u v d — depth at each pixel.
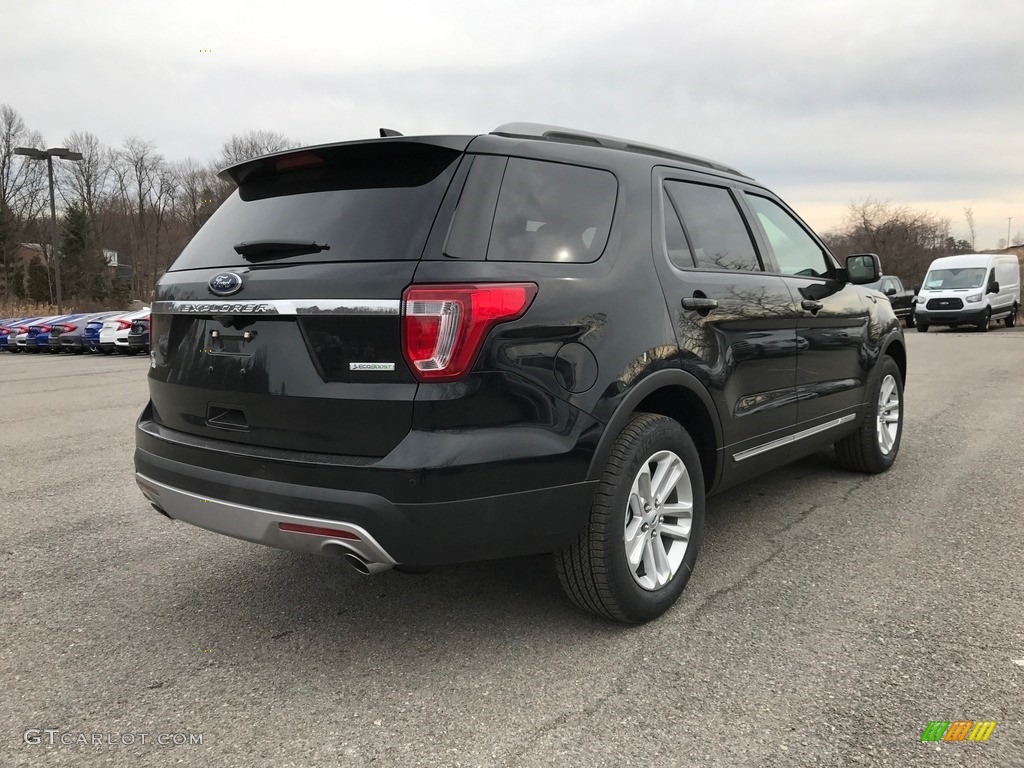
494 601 3.28
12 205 63.56
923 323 22.66
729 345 3.36
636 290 2.92
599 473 2.71
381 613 3.18
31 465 5.91
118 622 3.13
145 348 19.39
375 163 2.75
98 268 59.94
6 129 64.31
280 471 2.52
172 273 3.09
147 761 2.20
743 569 3.54
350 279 2.45
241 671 2.72
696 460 3.18
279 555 3.89
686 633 2.92
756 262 3.81
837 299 4.41
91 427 7.66
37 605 3.30
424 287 2.37
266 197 2.98
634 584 2.89
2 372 14.91
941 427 6.71
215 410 2.80
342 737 2.30
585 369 2.66
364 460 2.42
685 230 3.37
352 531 2.40
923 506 4.44
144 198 74.38
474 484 2.40
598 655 2.77
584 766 2.13
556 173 2.87
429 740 2.28
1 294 55.56
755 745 2.21
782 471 5.30
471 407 2.40
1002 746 2.17
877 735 2.24
